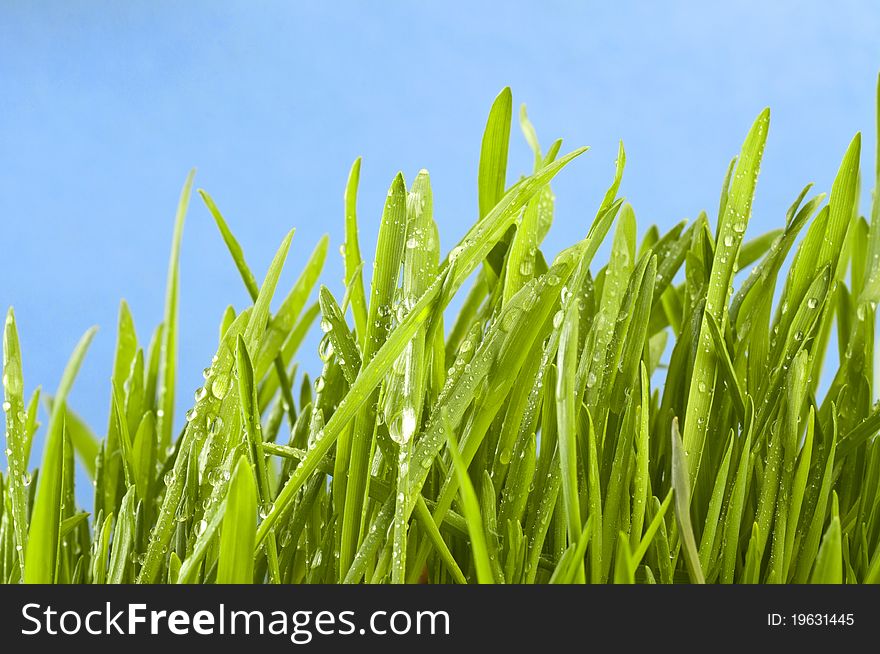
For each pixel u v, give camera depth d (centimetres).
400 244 25
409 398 22
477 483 26
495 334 24
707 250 32
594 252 23
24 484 25
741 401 26
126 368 41
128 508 26
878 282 31
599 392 26
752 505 27
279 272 26
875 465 27
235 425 25
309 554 28
